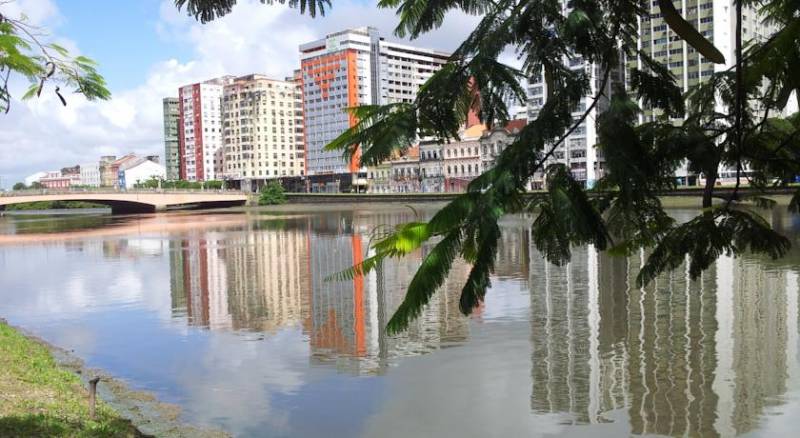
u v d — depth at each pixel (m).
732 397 11.70
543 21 2.39
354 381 13.30
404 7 2.79
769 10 2.68
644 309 18.94
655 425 10.62
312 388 12.92
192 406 11.93
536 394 12.20
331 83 117.00
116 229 67.69
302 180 133.88
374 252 2.46
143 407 11.71
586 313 18.66
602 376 13.14
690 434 10.25
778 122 2.85
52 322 20.84
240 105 147.38
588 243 2.29
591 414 11.18
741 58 2.72
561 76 2.42
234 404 12.03
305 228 62.06
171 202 105.56
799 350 14.38
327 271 31.05
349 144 2.61
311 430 10.78
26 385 10.82
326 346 16.23
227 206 122.06
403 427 10.83
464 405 11.75
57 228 71.94
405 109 2.55
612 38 2.43
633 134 2.41
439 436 10.45
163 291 26.62
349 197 106.56
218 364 14.98
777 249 2.65
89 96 5.11
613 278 23.91
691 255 2.74
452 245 2.25
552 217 2.28
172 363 15.16
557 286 22.62
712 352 14.50
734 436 10.09
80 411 9.83
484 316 18.36
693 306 19.09
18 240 56.03
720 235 2.71
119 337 18.25
